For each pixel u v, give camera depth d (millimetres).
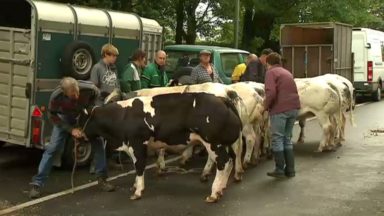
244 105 9180
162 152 9289
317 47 19844
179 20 25828
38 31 8914
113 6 16203
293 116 9211
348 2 28719
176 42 26188
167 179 9117
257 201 7840
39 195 7965
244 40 30219
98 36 9945
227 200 7883
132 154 7934
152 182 8906
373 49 23016
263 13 28516
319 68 19859
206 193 8258
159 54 10703
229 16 26125
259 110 9875
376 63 23219
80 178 9070
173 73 12602
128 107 7977
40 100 9125
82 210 7352
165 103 7871
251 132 9914
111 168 9844
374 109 20203
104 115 8000
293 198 8000
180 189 8477
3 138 9609
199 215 7176
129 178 9164
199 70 10531
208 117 7672
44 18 8969
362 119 17078
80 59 9445
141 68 10430
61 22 9234
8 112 9484
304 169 9922
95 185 8648
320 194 8234
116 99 8609
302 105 11547
